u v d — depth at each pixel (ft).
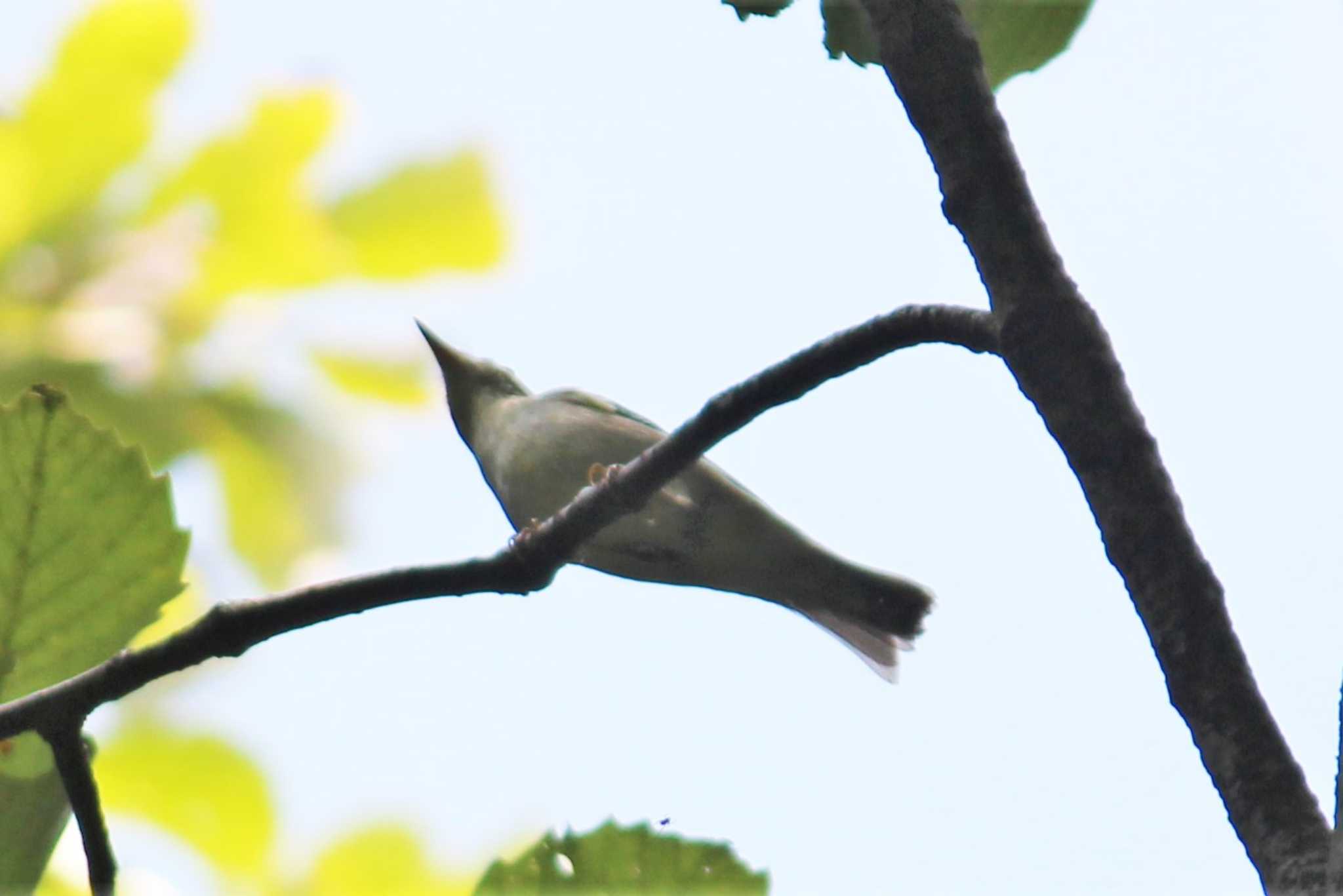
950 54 15.28
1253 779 13.21
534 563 20.13
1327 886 12.19
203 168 30.73
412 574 18.79
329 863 20.27
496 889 14.26
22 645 16.76
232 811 20.66
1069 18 21.56
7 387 28.86
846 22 22.77
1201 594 13.83
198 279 30.50
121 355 29.63
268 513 29.58
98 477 16.62
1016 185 15.03
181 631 17.15
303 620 18.02
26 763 16.72
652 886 14.32
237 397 30.01
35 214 29.99
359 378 30.78
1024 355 14.74
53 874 20.26
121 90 30.53
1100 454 14.32
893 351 18.37
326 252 30.89
